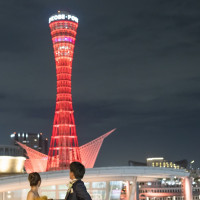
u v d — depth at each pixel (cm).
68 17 16600
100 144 17700
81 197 1143
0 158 10856
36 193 1406
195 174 19762
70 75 16388
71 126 16100
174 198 19288
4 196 9819
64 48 16350
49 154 16188
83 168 1212
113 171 10750
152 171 11256
